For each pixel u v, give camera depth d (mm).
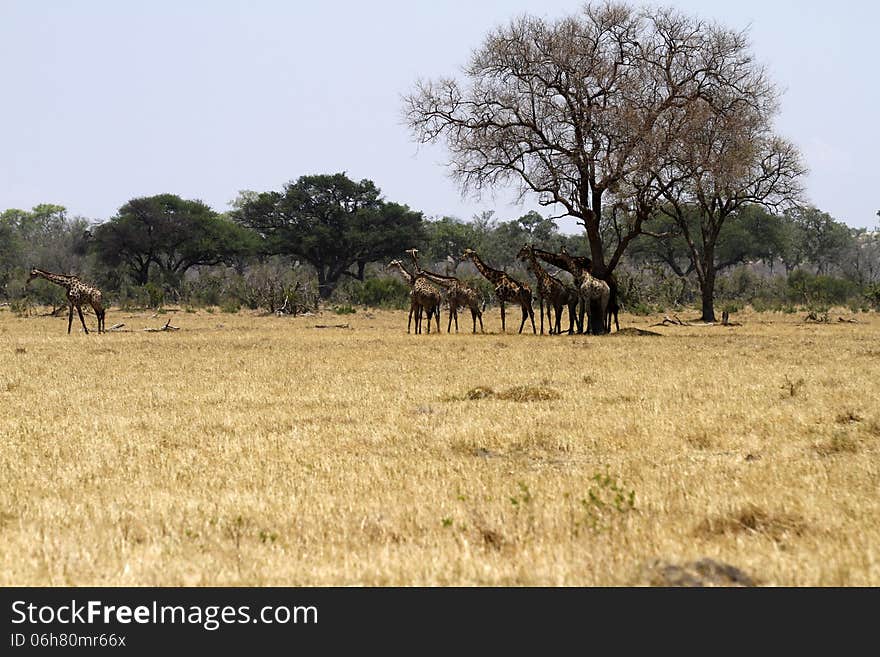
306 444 22984
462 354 50812
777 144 98625
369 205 180375
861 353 50688
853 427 24891
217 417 27672
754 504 16047
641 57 75500
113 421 26984
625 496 17031
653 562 13227
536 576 12953
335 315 119875
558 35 75062
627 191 73438
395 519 15781
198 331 80125
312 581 12945
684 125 74562
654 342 61812
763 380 36344
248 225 183625
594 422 25812
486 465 20547
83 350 54750
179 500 17375
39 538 14969
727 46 76750
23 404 30875
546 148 75500
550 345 58656
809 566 13062
